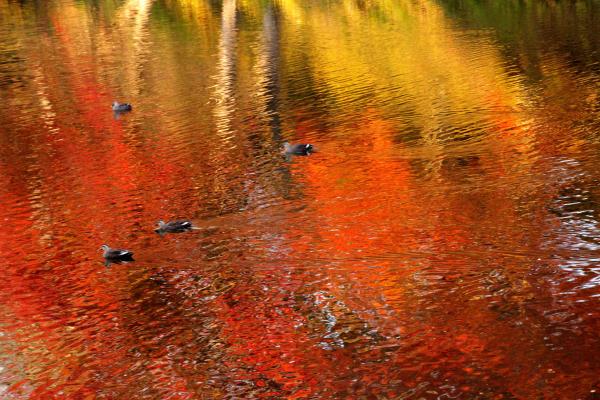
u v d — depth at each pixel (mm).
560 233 23141
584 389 16719
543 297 20047
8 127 40594
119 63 53719
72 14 75750
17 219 28469
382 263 22516
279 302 21172
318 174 29922
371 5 68062
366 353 18688
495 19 57188
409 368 18016
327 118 37562
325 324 20000
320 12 67125
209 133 36812
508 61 45062
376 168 29953
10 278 24062
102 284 23188
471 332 19016
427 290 20938
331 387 17688
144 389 18328
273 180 29734
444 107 37469
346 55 50812
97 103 44062
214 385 18203
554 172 27688
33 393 18562
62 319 21641
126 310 21703
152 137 36938
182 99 43531
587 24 52406
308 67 48500
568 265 21391
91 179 31969
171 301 21891
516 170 28234
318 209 26531
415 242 23469
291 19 65188
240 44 57062
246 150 33812
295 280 22141
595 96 36594
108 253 24516
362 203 26641
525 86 39594
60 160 34719
